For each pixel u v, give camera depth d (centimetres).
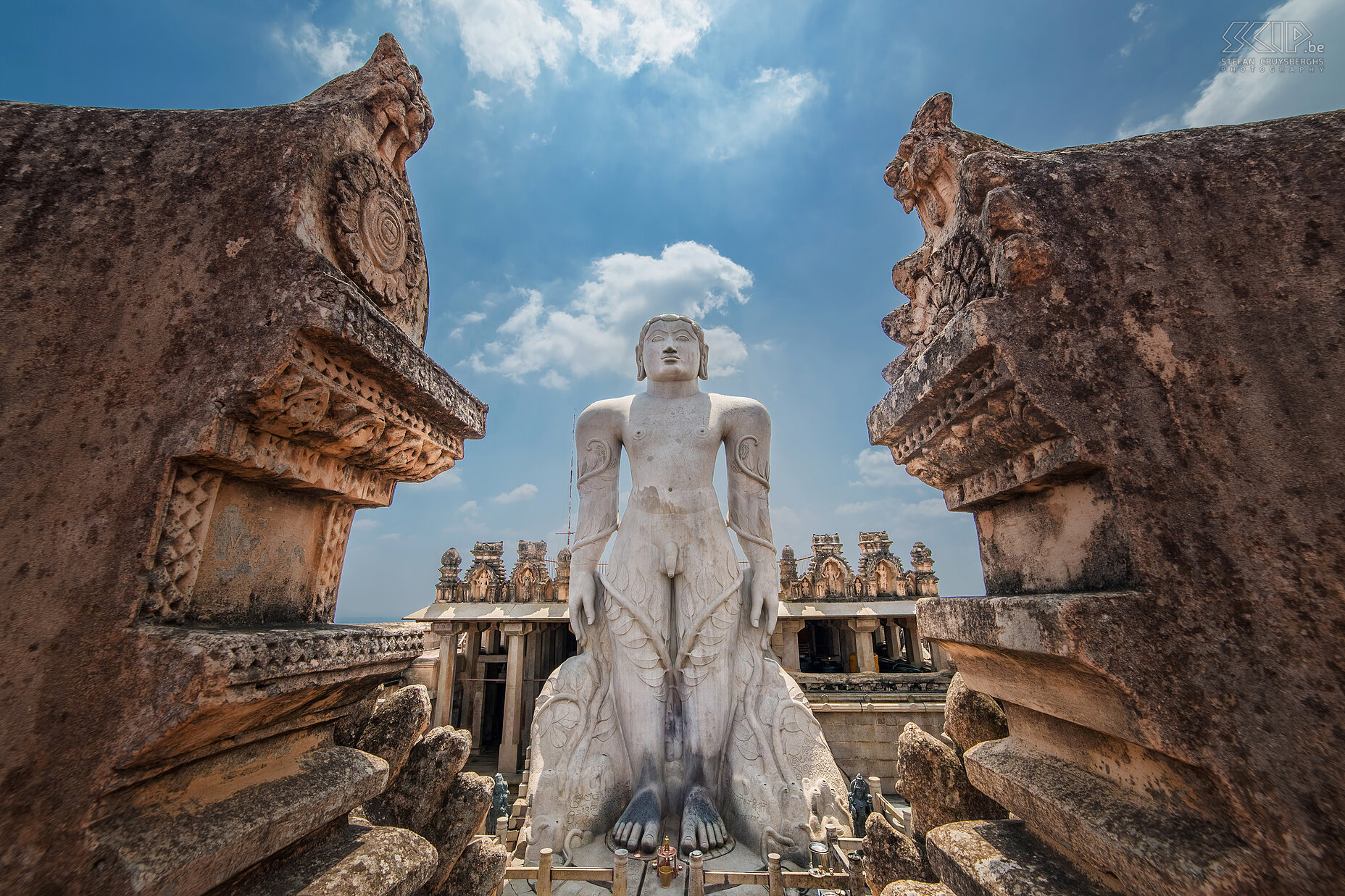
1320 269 192
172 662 167
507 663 2012
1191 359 196
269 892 211
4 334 197
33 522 182
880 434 314
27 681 169
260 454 211
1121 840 179
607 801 547
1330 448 175
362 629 248
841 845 477
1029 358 204
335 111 247
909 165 326
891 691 1719
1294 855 148
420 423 281
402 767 365
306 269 208
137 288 210
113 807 169
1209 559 177
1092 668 174
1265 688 162
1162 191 217
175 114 241
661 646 591
